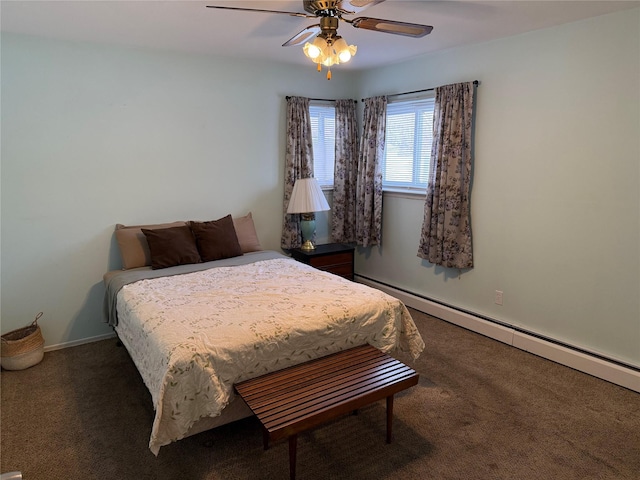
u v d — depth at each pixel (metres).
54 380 2.87
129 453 2.15
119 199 3.49
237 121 3.97
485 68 3.34
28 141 3.08
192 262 3.44
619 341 2.76
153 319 2.30
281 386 2.01
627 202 2.63
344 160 4.60
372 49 3.57
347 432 2.30
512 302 3.37
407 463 2.06
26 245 3.17
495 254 3.44
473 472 2.00
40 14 2.54
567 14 2.61
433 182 3.73
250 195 4.17
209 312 2.35
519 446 2.17
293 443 1.82
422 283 4.16
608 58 2.62
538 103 3.02
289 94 4.25
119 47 3.32
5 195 3.05
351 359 2.29
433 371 2.94
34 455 2.13
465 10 2.54
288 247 4.39
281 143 4.28
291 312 2.35
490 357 3.14
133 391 2.73
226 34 3.02
